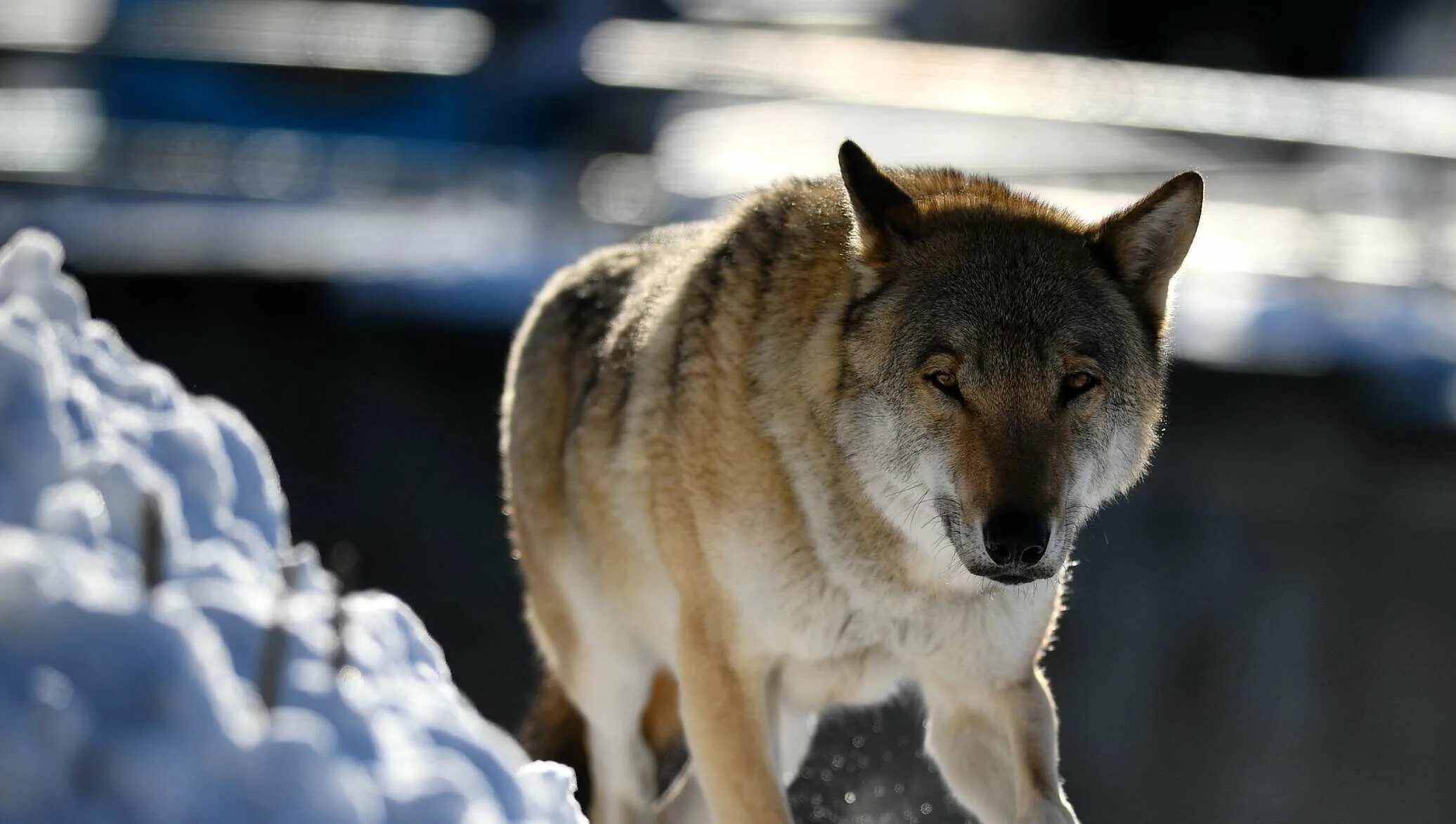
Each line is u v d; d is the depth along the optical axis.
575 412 15.57
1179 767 31.48
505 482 17.64
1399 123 50.12
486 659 32.12
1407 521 31.59
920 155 66.50
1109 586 31.61
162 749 6.06
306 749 6.36
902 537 12.88
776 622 13.23
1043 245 13.12
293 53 50.03
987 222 13.33
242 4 55.38
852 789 27.64
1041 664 31.53
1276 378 31.59
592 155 46.66
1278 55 91.19
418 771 6.95
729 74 72.31
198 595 7.13
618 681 16.11
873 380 12.73
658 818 16.44
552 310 16.91
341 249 36.34
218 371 32.50
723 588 13.35
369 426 32.44
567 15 50.03
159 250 34.66
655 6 107.81
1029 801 12.89
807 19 130.00
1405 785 31.61
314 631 7.45
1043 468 11.99
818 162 64.19
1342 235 44.50
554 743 17.62
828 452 12.91
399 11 55.56
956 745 13.72
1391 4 89.25
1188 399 31.77
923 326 12.59
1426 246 43.06
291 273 32.84
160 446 8.08
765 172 60.47
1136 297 13.49
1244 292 38.41
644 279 15.55
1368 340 33.62
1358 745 31.59
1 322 7.40
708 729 13.53
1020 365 12.32
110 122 48.66
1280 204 53.25
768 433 12.98
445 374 32.50
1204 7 92.12
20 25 67.06
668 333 14.02
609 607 15.62
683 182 49.44
